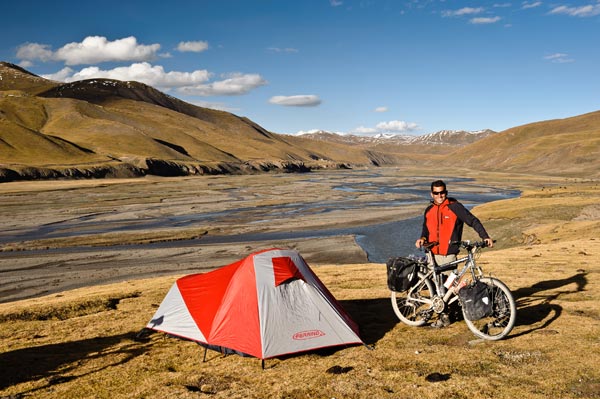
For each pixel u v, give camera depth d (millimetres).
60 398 6570
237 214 72375
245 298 8266
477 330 7680
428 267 8219
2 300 28938
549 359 6680
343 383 6402
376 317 9734
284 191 118562
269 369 7203
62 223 65000
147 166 193375
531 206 57594
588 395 5562
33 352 8852
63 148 196250
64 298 17203
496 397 5676
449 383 6129
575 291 11047
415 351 7391
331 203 86875
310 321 8086
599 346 7020
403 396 5887
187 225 61719
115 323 11008
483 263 17984
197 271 35531
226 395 6332
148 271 35875
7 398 6660
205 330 8383
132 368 7637
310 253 42719
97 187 131125
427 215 7996
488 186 138875
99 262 39531
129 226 61656
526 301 10172
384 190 122562
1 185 129500
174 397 6340
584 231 36000
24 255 43031
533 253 21047
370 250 44219
